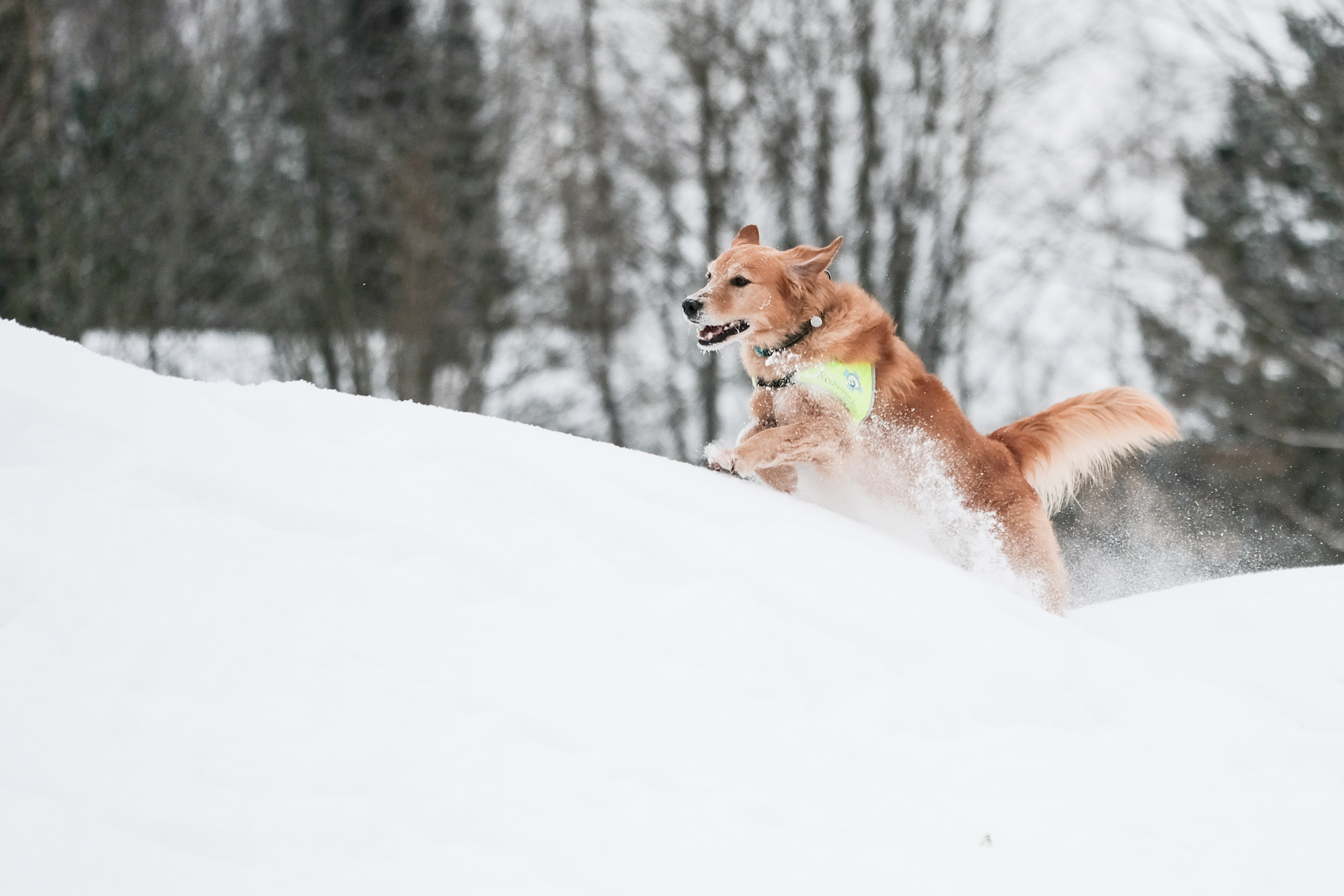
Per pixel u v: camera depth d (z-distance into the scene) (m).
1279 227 27.97
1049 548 8.69
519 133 35.31
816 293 8.55
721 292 8.42
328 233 34.56
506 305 34.53
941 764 4.43
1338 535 25.12
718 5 32.38
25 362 5.66
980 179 31.05
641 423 34.41
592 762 3.97
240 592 4.40
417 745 3.86
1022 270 31.14
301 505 4.97
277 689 3.97
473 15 36.22
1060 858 4.00
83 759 3.54
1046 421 9.18
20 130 26.17
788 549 5.77
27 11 26.31
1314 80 23.62
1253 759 4.86
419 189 32.69
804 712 4.57
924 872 3.80
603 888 3.46
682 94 33.25
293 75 34.91
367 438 5.82
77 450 5.07
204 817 3.42
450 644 4.41
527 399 34.00
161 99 29.62
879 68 31.78
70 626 4.08
